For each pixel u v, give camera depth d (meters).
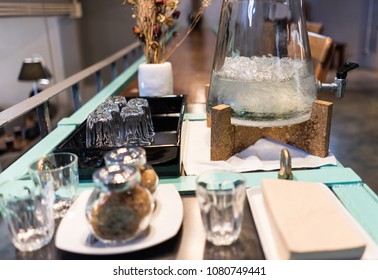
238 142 0.89
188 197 0.71
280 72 0.82
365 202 0.66
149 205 0.55
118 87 1.60
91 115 0.94
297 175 0.77
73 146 0.87
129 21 5.36
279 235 0.52
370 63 5.78
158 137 1.01
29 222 0.56
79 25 5.28
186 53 3.08
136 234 0.54
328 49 1.41
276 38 0.88
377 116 3.51
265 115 0.80
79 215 0.61
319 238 0.50
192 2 3.16
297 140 0.89
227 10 0.91
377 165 2.49
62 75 5.00
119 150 0.67
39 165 0.68
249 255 0.53
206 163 0.84
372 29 5.75
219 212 0.55
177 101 1.20
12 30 4.37
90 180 0.78
